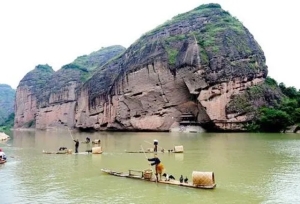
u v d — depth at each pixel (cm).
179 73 8106
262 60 8144
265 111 7075
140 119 9031
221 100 7288
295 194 1670
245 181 1980
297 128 6706
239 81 7388
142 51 9488
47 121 14088
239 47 7831
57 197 1695
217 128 7325
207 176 1822
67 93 13250
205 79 7431
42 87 15862
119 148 4153
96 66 15138
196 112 8056
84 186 1939
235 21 8831
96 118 10694
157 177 2014
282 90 8344
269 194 1677
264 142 4419
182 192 1745
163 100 8606
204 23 8975
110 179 2134
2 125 18688
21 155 3528
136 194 1725
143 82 8969
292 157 2948
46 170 2517
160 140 5247
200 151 3519
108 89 10281
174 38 8975
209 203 1531
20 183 2044
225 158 2944
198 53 7656
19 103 16875
